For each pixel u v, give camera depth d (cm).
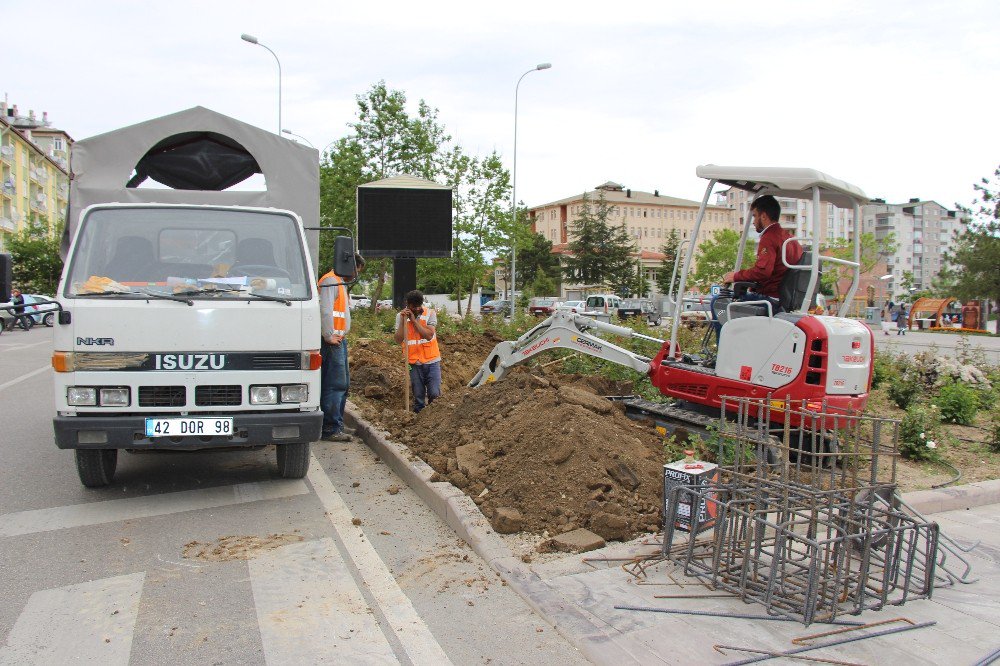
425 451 719
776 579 419
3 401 1103
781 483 423
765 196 683
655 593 425
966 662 357
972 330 3844
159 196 712
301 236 652
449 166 2856
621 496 551
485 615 409
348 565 480
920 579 452
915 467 735
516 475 584
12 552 497
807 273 649
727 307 675
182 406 567
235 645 376
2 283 541
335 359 819
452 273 2916
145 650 370
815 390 600
